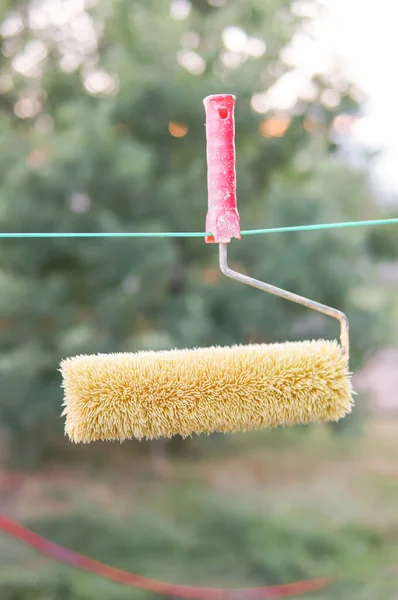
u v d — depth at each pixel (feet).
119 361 3.03
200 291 23.81
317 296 22.90
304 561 21.62
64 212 21.36
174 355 3.08
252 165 24.08
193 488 27.78
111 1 22.48
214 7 27.53
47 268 22.12
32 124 26.03
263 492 27.96
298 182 24.86
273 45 23.84
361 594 19.74
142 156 21.58
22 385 22.62
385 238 24.62
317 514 25.67
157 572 21.13
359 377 25.71
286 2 24.53
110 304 22.20
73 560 11.78
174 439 30.76
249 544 22.90
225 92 22.40
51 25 26.08
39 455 27.32
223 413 3.04
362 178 23.56
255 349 3.12
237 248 23.31
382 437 33.45
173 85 21.68
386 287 26.12
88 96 23.94
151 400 2.98
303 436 29.35
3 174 21.48
